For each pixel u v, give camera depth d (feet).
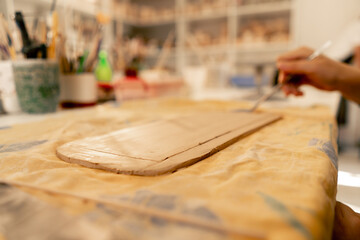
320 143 0.97
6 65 1.98
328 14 6.91
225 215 0.46
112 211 0.48
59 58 2.28
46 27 2.05
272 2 7.41
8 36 1.99
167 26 9.64
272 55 7.86
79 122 1.40
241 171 0.69
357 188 1.35
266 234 0.39
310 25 7.10
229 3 7.86
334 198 0.65
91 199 0.52
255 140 1.04
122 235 0.41
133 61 3.48
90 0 4.00
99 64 2.82
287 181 0.62
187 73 4.27
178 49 8.78
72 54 2.34
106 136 1.03
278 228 0.42
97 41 2.37
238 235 0.39
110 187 0.61
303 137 1.08
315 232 0.42
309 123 1.42
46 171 0.70
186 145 0.91
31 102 1.94
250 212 0.46
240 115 1.54
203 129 1.15
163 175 0.69
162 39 9.75
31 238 0.41
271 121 1.40
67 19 2.38
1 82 1.99
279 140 1.04
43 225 0.45
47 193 0.57
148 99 2.78
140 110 1.97
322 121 1.48
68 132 1.19
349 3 6.68
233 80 4.88
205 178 0.65
